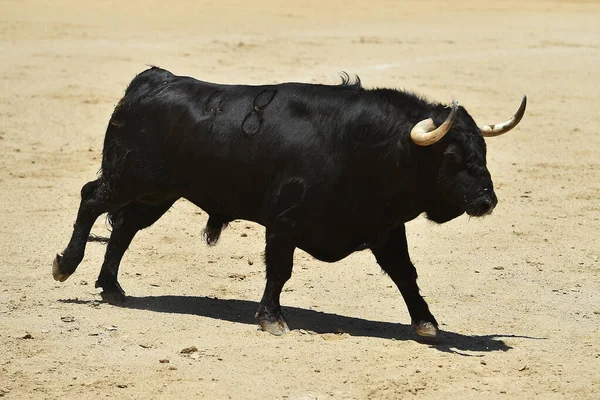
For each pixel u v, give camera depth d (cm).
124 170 2658
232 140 2514
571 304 2878
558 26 10356
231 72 6988
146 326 2539
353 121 2405
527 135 5462
